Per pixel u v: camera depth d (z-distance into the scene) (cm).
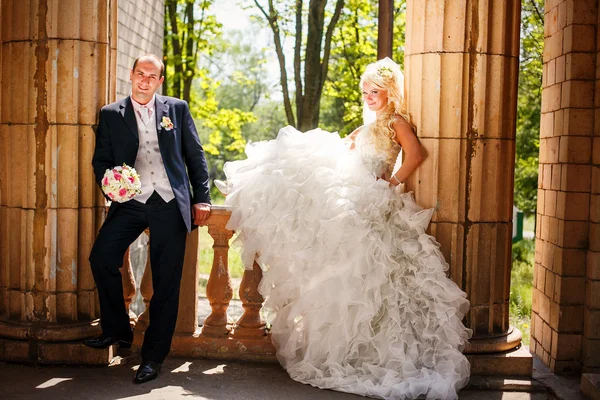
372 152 371
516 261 1054
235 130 1434
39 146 375
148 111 355
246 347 389
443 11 362
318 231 352
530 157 1360
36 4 371
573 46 371
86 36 376
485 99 368
